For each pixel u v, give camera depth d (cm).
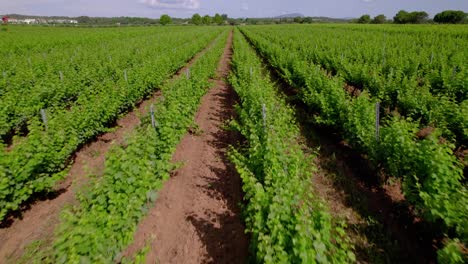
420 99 952
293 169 532
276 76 2039
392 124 692
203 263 510
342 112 860
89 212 441
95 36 4509
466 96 1068
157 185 561
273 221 384
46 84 1180
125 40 3903
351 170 783
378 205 644
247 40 5125
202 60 1831
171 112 779
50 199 684
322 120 922
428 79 1278
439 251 394
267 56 2611
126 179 497
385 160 660
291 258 348
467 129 726
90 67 1642
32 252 531
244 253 525
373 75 1275
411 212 609
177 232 580
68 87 1225
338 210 626
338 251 370
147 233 574
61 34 4788
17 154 601
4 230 586
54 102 1112
